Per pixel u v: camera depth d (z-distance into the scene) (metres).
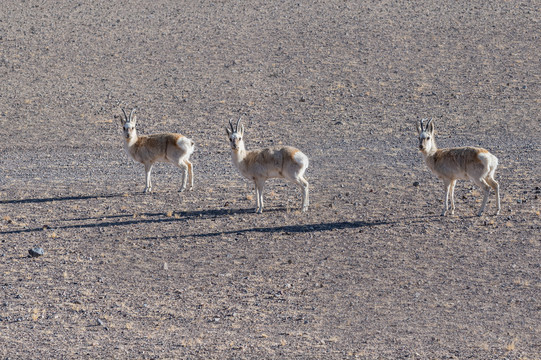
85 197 56.22
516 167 62.09
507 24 123.31
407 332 30.55
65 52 117.12
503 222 44.72
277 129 83.44
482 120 83.81
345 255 40.28
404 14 133.75
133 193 56.97
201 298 35.12
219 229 45.81
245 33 125.50
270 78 103.44
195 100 95.44
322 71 105.75
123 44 121.00
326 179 60.28
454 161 45.16
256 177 48.34
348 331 30.92
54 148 78.19
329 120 86.44
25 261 40.94
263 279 37.22
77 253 42.09
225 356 28.78
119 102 95.44
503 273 36.69
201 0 149.50
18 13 140.88
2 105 94.81
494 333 30.09
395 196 53.16
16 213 51.59
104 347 29.98
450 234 42.97
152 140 56.00
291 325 31.80
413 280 36.34
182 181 56.88
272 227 45.81
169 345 30.03
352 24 128.25
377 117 87.06
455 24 125.31
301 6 142.25
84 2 149.62
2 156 75.38
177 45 119.88
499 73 101.44
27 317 33.38
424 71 104.19
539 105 88.25
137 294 35.84
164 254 41.50
